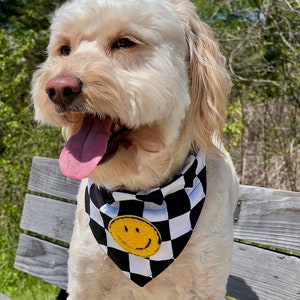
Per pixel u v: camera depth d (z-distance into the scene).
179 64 2.24
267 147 5.26
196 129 2.33
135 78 2.06
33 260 3.53
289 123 5.20
